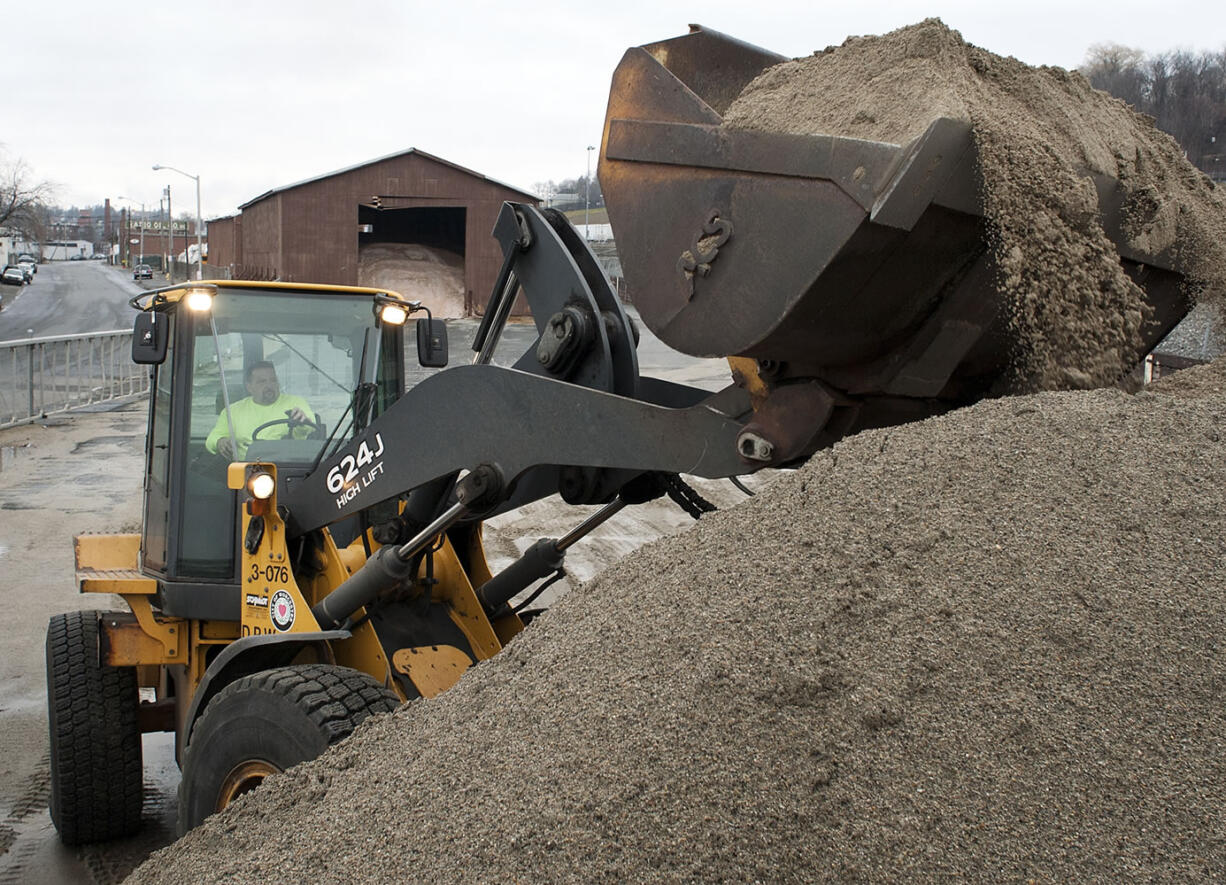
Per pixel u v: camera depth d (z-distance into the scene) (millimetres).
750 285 2494
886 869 1866
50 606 7676
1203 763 1931
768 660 2230
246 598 3998
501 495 3201
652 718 2244
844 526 2473
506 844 2168
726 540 2643
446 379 3330
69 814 4316
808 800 1994
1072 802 1900
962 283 2580
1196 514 2389
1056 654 2127
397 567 3582
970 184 2396
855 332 2555
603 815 2107
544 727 2404
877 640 2211
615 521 9672
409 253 43719
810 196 2371
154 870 2844
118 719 4391
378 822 2463
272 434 4418
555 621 2812
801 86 2588
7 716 5676
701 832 2002
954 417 2746
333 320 4559
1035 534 2361
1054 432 2617
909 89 2402
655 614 2520
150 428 4758
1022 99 2791
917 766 1996
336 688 3213
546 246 3449
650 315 2732
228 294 4422
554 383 3037
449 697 2805
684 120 2682
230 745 3299
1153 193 2967
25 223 82812
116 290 65250
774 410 2693
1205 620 2162
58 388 18984
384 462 3566
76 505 10883
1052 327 2637
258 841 2703
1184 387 3217
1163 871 1787
